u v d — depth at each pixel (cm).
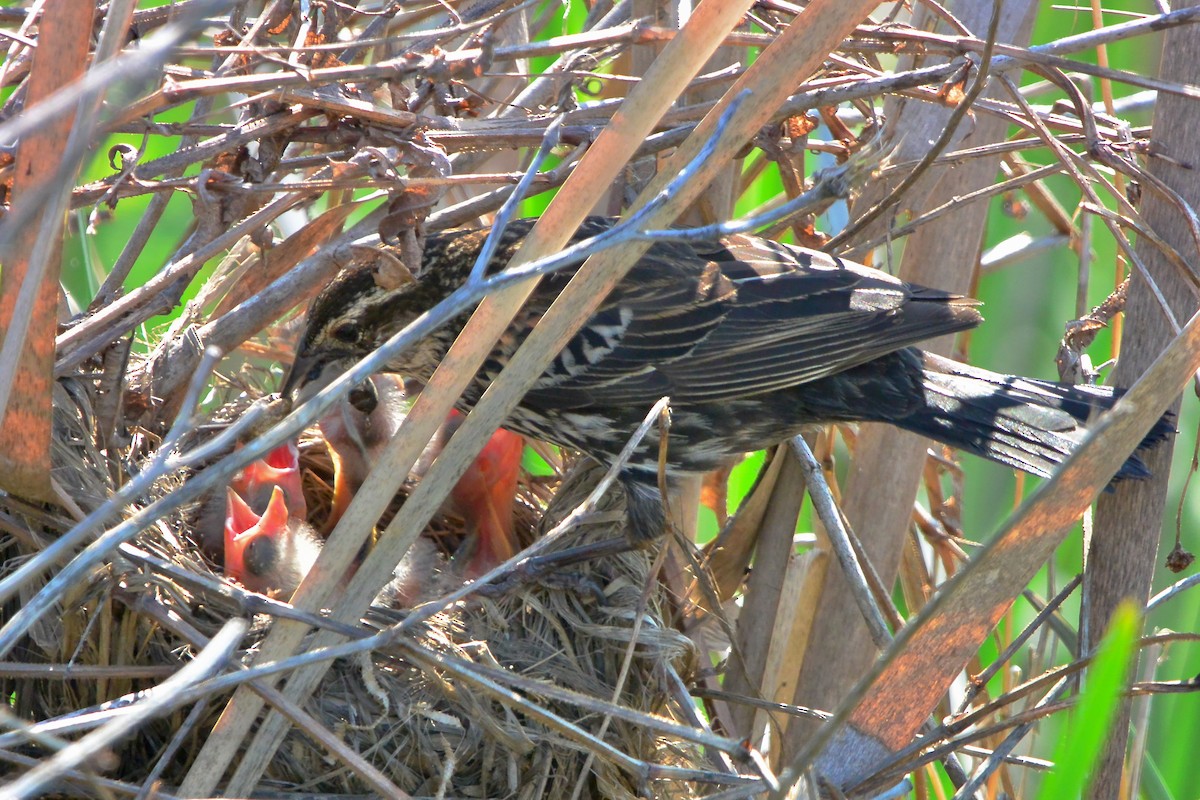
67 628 620
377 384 927
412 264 680
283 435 476
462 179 654
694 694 768
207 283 870
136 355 829
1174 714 845
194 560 716
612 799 683
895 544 837
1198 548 972
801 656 851
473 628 739
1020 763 732
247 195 678
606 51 801
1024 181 781
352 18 769
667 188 489
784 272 813
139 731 644
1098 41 704
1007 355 1099
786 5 725
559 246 560
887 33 700
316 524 945
